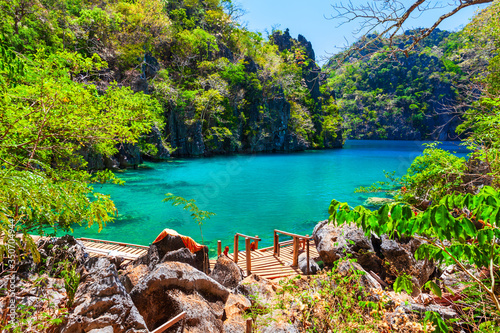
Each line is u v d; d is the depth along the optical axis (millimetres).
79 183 4215
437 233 1990
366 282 4691
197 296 4355
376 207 16391
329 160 44719
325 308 3727
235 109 54531
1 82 4164
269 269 7285
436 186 9820
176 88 44000
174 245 6461
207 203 17906
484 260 2186
